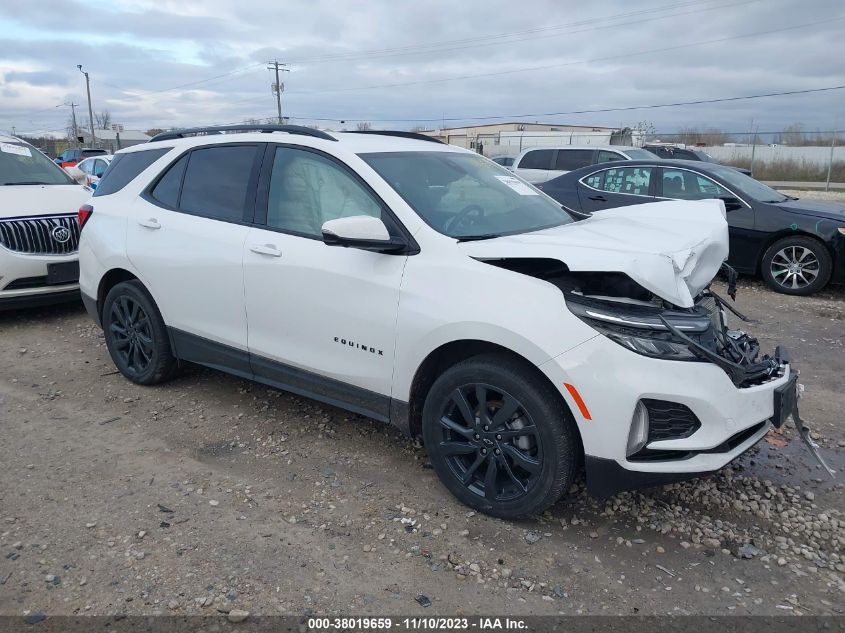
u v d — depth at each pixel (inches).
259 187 162.7
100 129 2903.5
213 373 208.5
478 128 2743.6
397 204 137.6
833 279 317.4
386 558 118.0
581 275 123.9
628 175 369.1
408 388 134.9
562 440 118.4
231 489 140.3
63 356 226.4
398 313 132.6
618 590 110.8
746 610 106.3
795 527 129.6
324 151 152.2
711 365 112.9
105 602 106.0
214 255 165.0
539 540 123.5
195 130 191.8
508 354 123.6
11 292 255.8
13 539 121.9
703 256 133.4
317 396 153.7
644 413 113.5
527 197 165.9
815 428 174.7
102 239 194.9
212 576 112.4
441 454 133.6
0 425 171.0
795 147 1331.2
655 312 114.7
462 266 126.9
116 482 142.6
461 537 124.3
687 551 121.6
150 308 186.4
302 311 148.9
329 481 143.9
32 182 300.7
